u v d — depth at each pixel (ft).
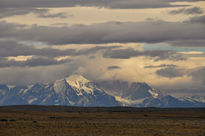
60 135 446.19
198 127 552.41
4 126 548.72
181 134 459.73
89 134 454.81
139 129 517.14
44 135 447.83
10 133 467.52
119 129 515.50
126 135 447.83
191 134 460.14
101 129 515.09
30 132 477.36
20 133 467.52
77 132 476.95
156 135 449.89
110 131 488.85
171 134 459.32
